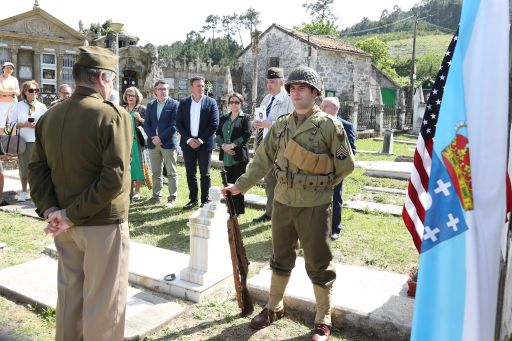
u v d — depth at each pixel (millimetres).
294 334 3641
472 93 2217
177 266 4723
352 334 3686
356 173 11695
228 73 21344
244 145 6801
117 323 2896
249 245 5723
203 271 4320
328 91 32844
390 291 4141
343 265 4871
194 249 4363
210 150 7184
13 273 4586
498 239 2193
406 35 92812
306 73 3264
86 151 2703
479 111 2199
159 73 22094
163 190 8930
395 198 8867
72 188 2766
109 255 2807
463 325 2146
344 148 3281
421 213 3021
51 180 2908
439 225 2268
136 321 3689
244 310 3637
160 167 7801
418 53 77438
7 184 8664
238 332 3654
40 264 4852
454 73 2275
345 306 3783
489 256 2186
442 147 2287
